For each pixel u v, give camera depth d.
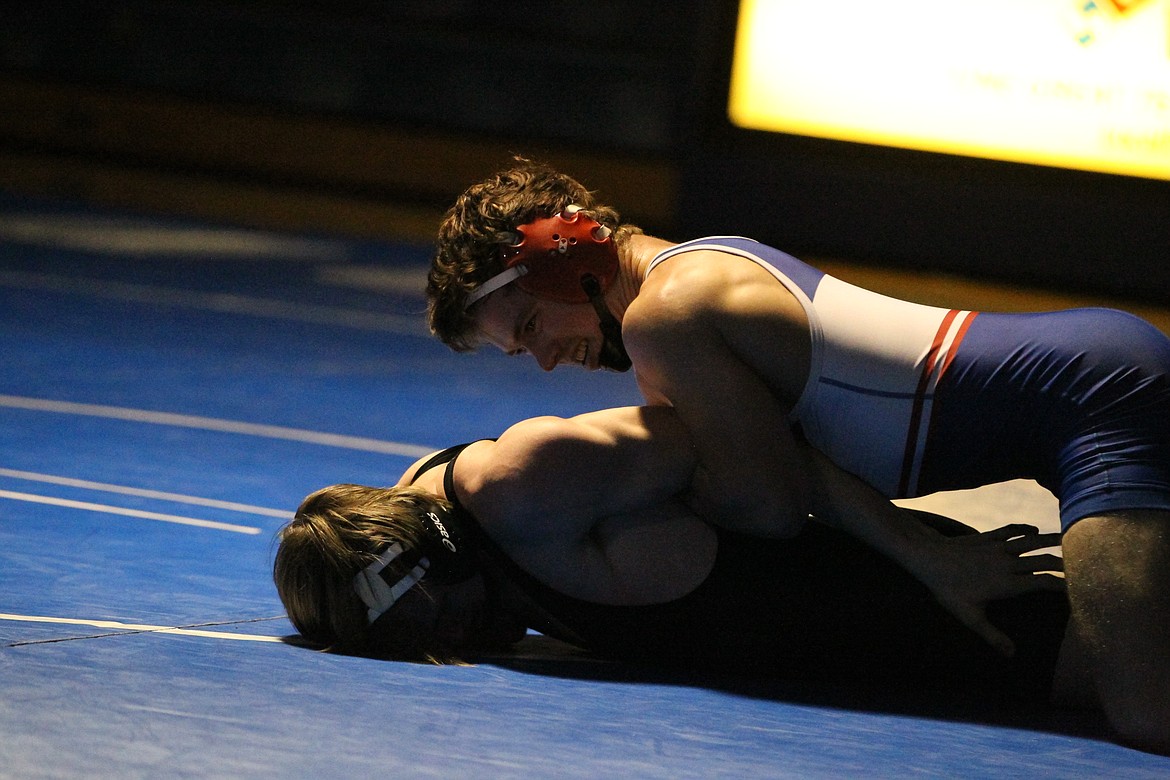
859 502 6.56
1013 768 5.50
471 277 6.48
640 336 6.32
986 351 6.35
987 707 6.54
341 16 36.94
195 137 37.41
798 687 6.64
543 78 36.50
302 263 29.88
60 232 31.17
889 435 6.41
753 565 6.70
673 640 6.71
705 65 32.09
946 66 30.03
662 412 6.55
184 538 9.02
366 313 23.45
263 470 11.63
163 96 37.34
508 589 6.67
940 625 6.61
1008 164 29.91
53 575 7.73
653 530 6.64
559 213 6.52
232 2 37.00
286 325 21.50
